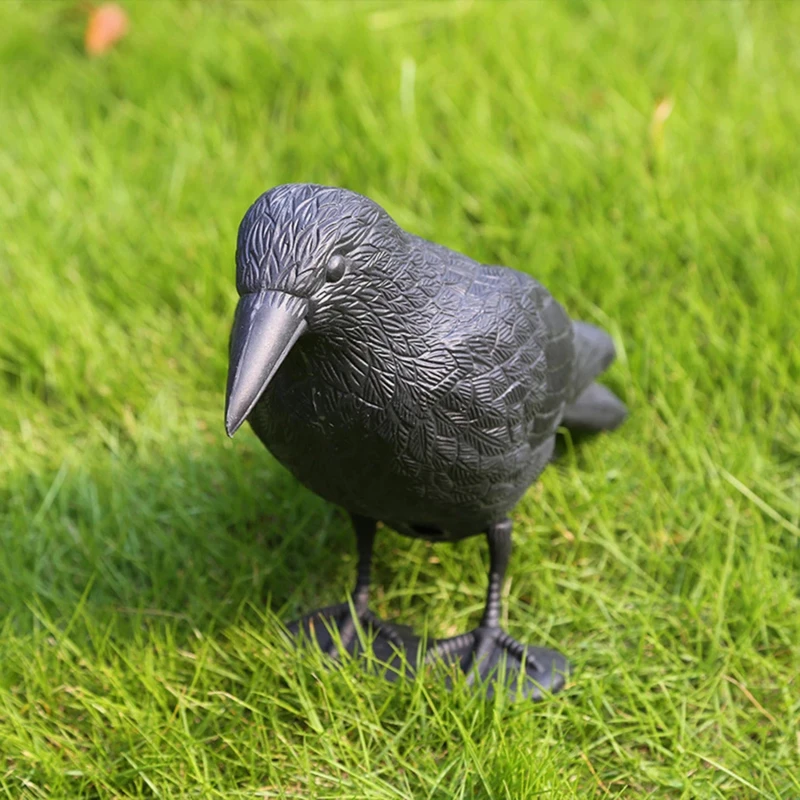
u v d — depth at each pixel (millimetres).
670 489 5977
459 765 4621
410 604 5609
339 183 7676
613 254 6902
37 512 5934
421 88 8086
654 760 4832
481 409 4352
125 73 8617
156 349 6789
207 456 6180
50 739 4852
